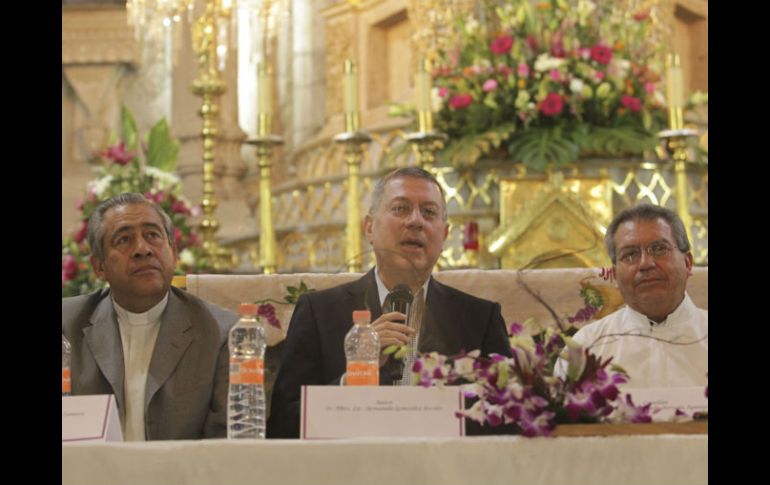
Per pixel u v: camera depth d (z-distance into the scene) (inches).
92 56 435.8
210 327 144.8
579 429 103.6
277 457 98.7
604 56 290.2
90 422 111.0
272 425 140.3
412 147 311.1
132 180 288.4
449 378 109.1
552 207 271.0
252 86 437.1
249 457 98.6
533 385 106.2
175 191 295.6
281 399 140.3
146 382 141.5
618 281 150.9
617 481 100.7
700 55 368.8
